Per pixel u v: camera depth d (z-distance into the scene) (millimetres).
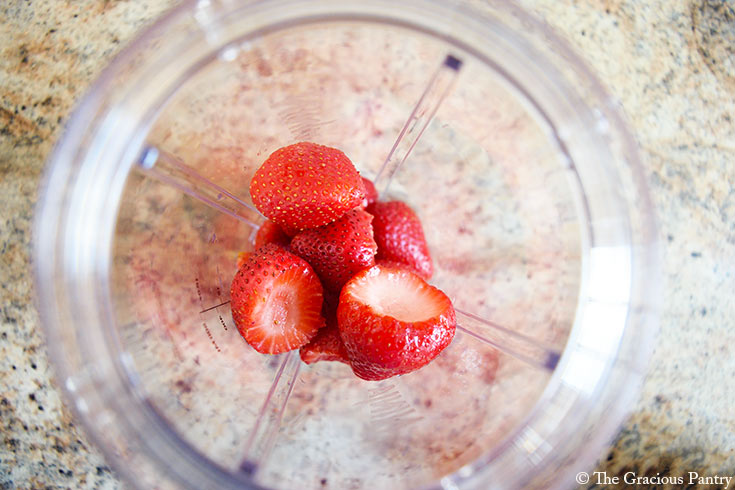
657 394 246
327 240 226
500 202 255
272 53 244
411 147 255
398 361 211
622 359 229
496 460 227
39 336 238
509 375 237
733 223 252
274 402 233
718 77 256
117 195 235
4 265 239
